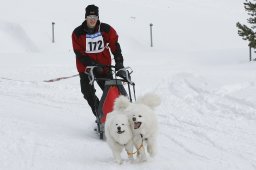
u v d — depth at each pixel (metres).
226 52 28.58
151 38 35.88
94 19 9.99
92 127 11.10
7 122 11.05
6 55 29.22
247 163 8.16
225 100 13.73
